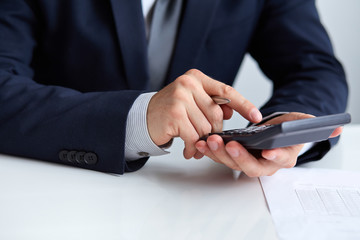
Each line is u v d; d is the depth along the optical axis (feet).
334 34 8.42
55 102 2.63
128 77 3.75
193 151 2.45
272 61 4.39
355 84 8.66
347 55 8.51
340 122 1.87
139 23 3.61
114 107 2.44
